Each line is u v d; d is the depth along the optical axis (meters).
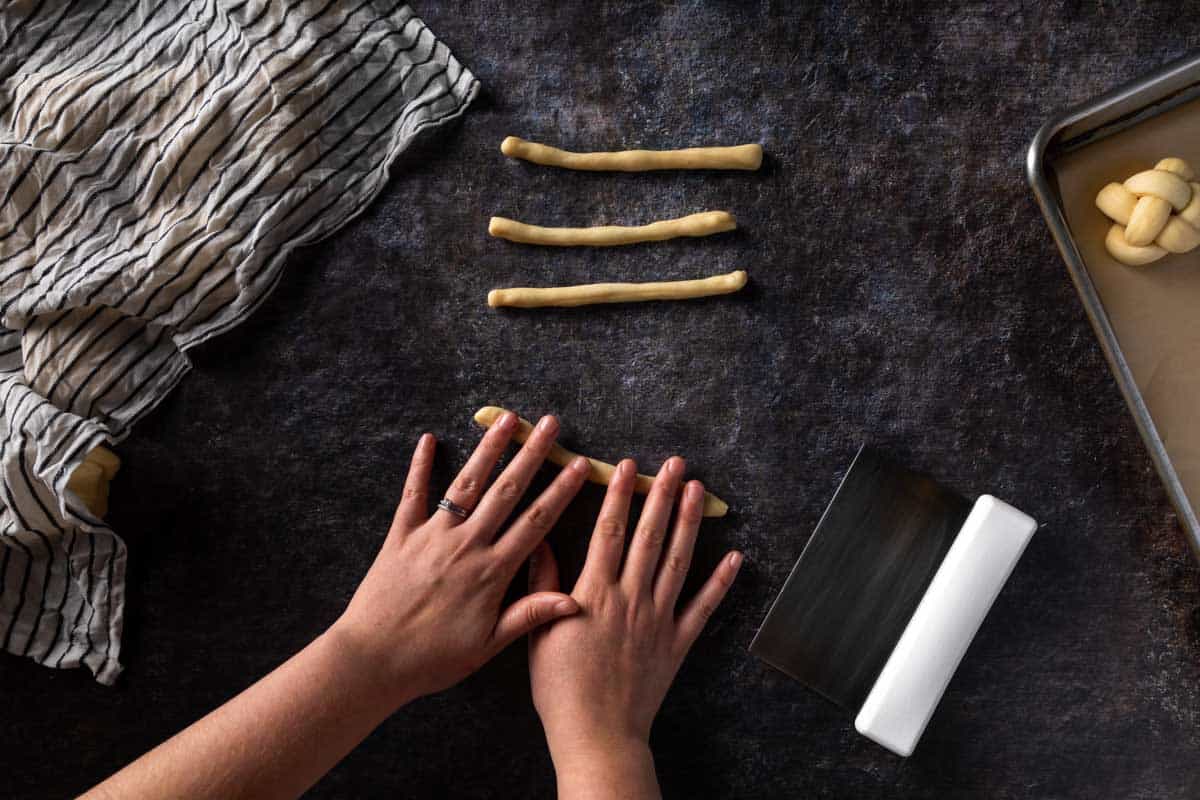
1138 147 0.90
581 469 0.91
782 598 0.92
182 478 0.94
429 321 0.94
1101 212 0.91
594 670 0.88
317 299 0.94
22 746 0.94
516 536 0.89
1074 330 0.93
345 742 0.84
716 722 0.93
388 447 0.94
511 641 0.90
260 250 0.93
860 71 0.94
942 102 0.94
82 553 0.93
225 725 0.82
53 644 0.94
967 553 0.89
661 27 0.94
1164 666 0.93
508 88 0.95
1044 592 0.93
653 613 0.90
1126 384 0.87
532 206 0.94
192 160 0.93
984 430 0.93
